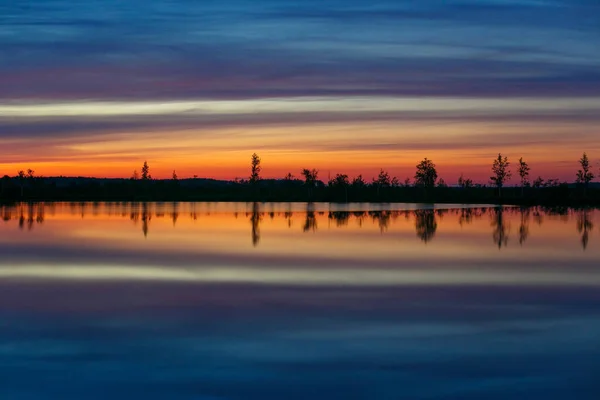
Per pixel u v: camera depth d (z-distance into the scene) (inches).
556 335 611.2
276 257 1177.4
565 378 495.5
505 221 2196.1
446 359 539.5
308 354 552.7
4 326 648.4
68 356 548.7
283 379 494.6
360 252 1254.3
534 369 514.9
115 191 6299.2
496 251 1272.1
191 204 4281.5
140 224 2089.1
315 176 5713.6
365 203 4503.0
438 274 968.9
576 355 549.0
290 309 722.2
